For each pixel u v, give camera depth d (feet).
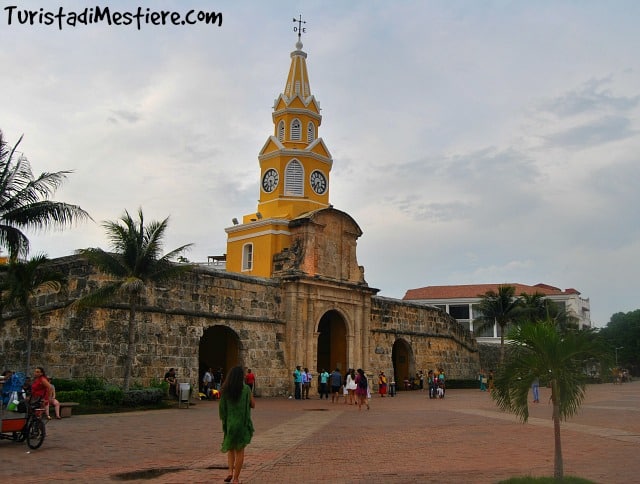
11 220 78.89
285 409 96.63
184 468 43.88
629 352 332.60
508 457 49.24
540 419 81.05
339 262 147.54
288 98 162.91
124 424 69.87
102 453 49.88
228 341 130.11
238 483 38.55
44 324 93.25
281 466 45.09
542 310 192.95
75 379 92.58
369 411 93.81
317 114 164.86
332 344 149.69
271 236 145.48
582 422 77.15
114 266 91.50
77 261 98.02
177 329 110.42
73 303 89.92
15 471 42.37
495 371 43.98
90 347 97.30
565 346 37.81
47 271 85.20
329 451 52.13
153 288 107.65
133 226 93.30
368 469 43.80
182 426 68.49
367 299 151.53
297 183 157.07
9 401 59.98
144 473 42.04
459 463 46.37
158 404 93.04
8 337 93.40
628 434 64.59
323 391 125.39
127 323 102.83
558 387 38.14
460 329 191.72
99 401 85.51
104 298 88.48
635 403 112.98
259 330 127.03
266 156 160.66
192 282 114.83
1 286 83.71
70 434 60.75
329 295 140.67
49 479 39.81
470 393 152.15
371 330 154.92
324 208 145.38
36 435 51.88
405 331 166.81
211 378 115.85
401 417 83.35
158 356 106.42
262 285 129.80
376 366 154.30
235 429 38.11
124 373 100.73
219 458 47.91
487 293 198.80
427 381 171.53
